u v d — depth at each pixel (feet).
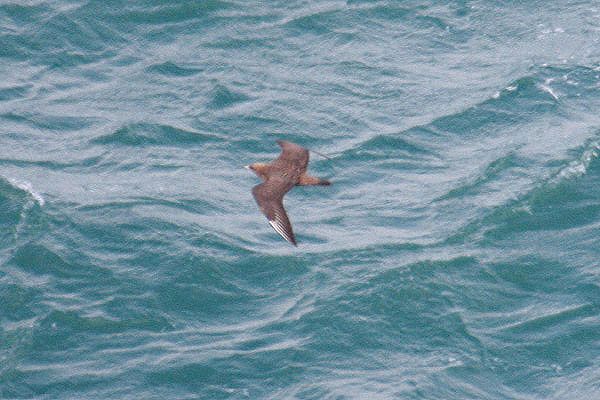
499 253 568.00
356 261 563.48
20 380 494.18
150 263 562.66
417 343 515.09
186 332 524.11
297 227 592.19
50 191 616.39
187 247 571.69
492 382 495.00
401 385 487.20
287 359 503.20
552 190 606.14
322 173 639.76
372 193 622.54
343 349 510.17
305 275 556.51
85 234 581.53
